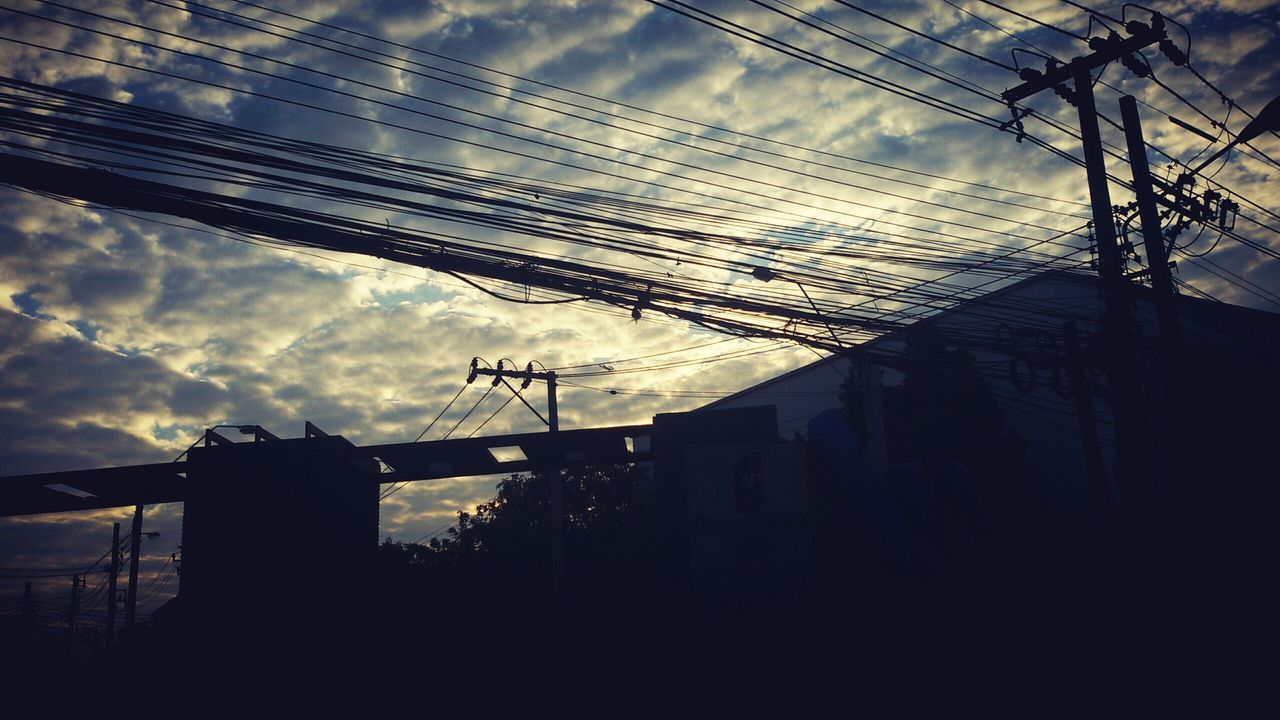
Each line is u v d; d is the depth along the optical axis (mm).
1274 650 12969
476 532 33969
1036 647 15984
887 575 18672
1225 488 18078
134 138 8516
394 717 15484
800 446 20984
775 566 19938
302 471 16859
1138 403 13367
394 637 17922
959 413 27016
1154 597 12773
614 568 25328
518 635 20078
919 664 16344
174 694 15375
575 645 19625
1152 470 13078
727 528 20188
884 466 19297
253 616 15969
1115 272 13805
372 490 21453
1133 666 12984
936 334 15164
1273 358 28188
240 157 8922
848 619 19000
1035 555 23000
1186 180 15062
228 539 16453
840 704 14914
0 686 16531
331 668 16047
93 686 16062
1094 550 22000
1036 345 15789
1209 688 12234
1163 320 14359
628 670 17969
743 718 14758
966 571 19766
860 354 14906
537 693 16719
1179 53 13875
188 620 15953
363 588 18422
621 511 34188
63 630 42562
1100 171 14094
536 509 34875
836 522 22812
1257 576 15641
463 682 17266
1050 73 14344
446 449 20750
